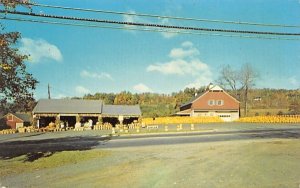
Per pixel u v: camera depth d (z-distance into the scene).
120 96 112.31
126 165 17.12
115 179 13.73
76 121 66.00
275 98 129.25
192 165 16.47
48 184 13.22
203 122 78.06
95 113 66.69
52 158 20.47
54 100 69.44
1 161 19.95
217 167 15.70
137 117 71.38
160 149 24.08
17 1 17.22
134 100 115.81
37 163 18.78
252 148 22.59
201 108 84.00
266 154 19.48
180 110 101.44
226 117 84.31
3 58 19.42
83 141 33.88
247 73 99.50
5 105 21.08
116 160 19.03
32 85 21.33
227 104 84.69
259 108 111.88
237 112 84.50
